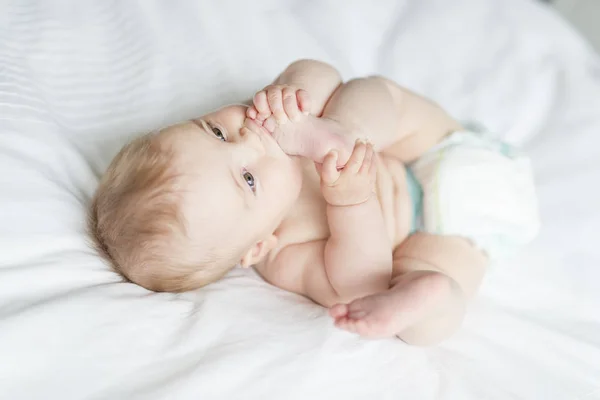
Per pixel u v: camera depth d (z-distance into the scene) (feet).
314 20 5.40
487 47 5.51
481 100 5.17
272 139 3.36
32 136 3.45
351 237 3.26
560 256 4.34
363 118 3.66
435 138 4.18
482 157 3.96
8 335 2.57
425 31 5.54
